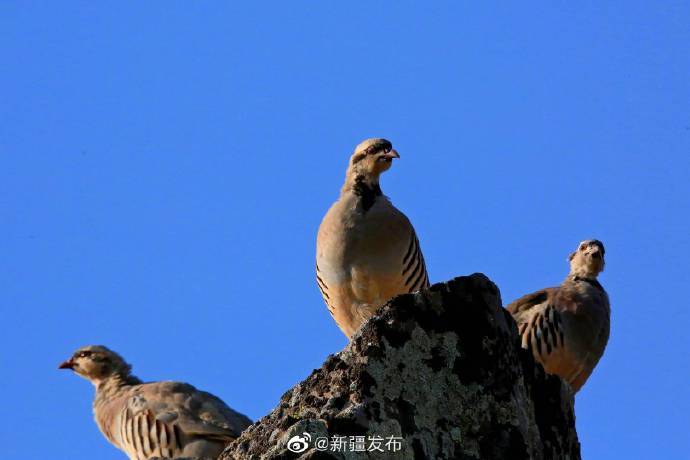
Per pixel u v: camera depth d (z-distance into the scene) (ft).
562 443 43.57
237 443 40.29
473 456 40.16
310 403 40.14
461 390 41.09
